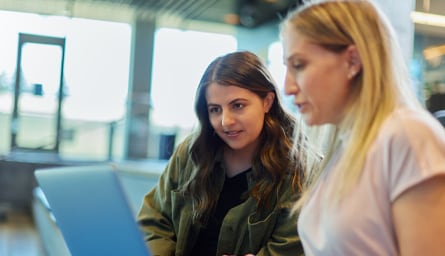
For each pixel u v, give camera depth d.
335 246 0.85
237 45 10.78
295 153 1.32
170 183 1.48
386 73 0.84
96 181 0.94
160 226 1.47
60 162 6.35
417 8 3.71
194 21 10.60
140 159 6.66
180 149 1.51
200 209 1.38
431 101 3.20
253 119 1.30
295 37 0.89
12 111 7.09
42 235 4.46
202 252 1.40
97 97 7.32
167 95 7.33
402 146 0.79
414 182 0.76
